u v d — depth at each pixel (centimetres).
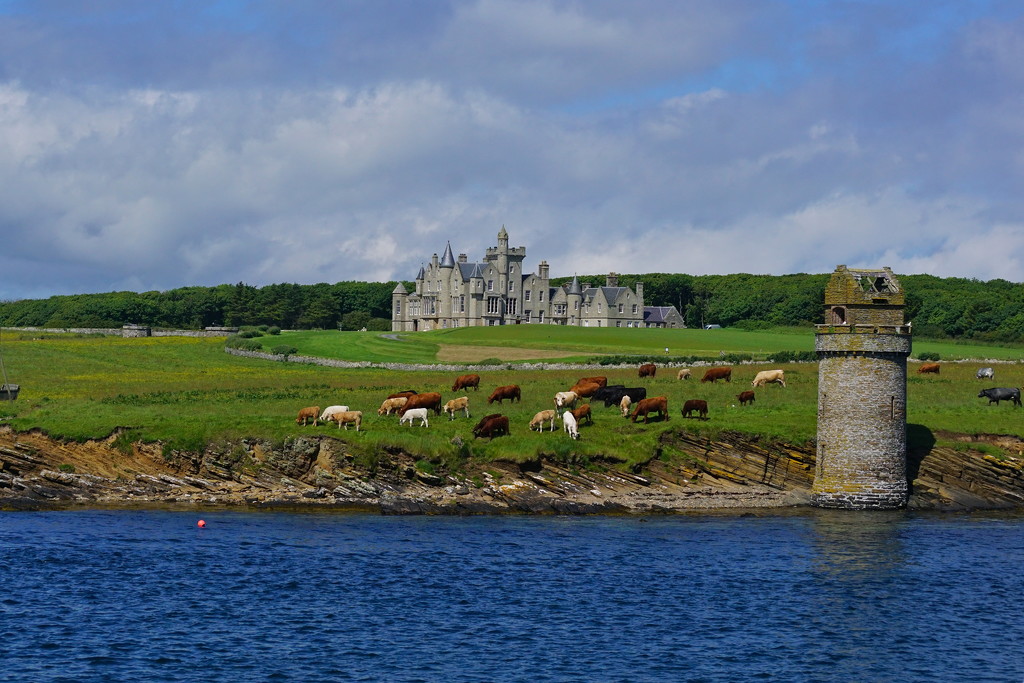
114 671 3675
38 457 6675
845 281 6631
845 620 4369
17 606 4316
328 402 8475
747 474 6844
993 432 7188
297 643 3994
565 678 3716
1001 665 3906
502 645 4016
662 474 6731
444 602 4500
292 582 4734
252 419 7019
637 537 5703
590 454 6606
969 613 4491
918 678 3759
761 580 4916
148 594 4519
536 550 5372
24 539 5403
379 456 6481
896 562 5272
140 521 5894
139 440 6688
